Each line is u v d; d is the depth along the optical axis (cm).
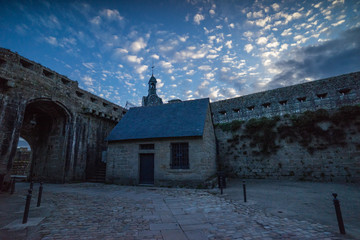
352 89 1233
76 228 436
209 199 759
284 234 395
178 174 1117
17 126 1089
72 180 1434
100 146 1773
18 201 736
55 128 1554
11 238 372
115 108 2031
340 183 1142
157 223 472
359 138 1152
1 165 989
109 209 610
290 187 1057
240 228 433
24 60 1192
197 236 387
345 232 404
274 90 1546
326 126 1265
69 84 1530
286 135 1404
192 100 1537
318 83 1360
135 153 1260
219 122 1761
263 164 1468
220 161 1652
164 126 1285
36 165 1562
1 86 1046
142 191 968
